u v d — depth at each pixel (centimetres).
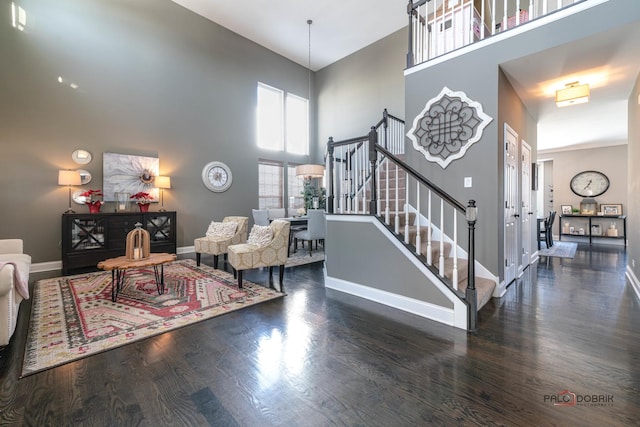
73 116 464
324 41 707
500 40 309
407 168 283
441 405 149
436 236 360
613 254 591
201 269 444
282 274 372
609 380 169
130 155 518
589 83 355
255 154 711
